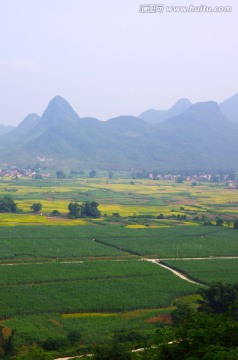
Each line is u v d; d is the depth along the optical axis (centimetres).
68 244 16675
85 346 7956
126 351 5875
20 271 12938
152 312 10138
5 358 7075
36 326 9050
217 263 14600
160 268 13762
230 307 5269
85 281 12244
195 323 4878
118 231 19462
